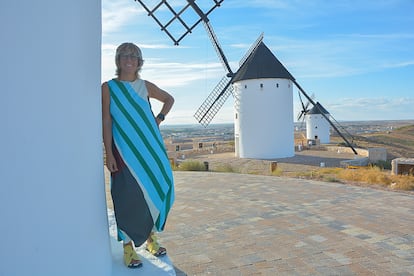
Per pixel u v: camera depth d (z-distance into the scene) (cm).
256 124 2409
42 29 159
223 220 552
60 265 170
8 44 146
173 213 605
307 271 356
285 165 2012
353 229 489
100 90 209
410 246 420
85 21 188
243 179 984
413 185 889
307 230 489
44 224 161
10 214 147
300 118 4250
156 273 242
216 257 399
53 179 166
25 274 153
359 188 813
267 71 2370
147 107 243
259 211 602
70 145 177
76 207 182
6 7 144
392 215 560
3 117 145
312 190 791
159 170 240
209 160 2378
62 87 171
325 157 2378
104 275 212
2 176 145
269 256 398
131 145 232
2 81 144
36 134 157
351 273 349
